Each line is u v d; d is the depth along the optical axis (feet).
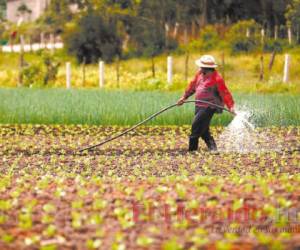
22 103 170.50
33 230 55.88
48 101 174.91
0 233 54.80
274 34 400.67
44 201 65.36
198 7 414.21
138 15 416.05
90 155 111.45
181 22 416.26
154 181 75.97
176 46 382.22
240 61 330.34
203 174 90.33
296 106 159.63
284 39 372.17
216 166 96.73
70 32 400.47
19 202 64.80
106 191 70.03
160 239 52.85
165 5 413.18
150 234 53.72
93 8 446.60
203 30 395.96
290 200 63.41
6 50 495.41
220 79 112.98
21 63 302.45
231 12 411.75
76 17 453.58
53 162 102.73
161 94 196.75
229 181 74.28
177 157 106.73
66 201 65.26
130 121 153.69
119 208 60.90
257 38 366.63
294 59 322.14
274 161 100.53
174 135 137.18
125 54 387.75
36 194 68.69
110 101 173.06
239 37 368.48
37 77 297.12
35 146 121.29
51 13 549.13
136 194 66.28
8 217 59.88
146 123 153.69
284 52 355.77
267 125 148.36
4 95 194.29
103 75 288.71
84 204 63.98
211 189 69.67
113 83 289.94
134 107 161.38
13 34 485.56
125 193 68.54
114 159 104.99
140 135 138.31
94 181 76.95
